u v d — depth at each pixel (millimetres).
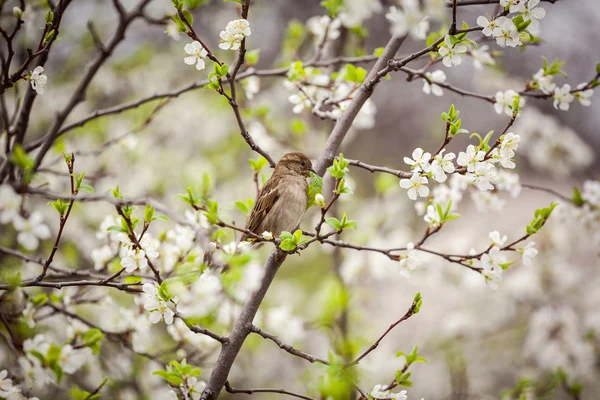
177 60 16062
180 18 6465
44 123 14016
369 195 20234
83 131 13734
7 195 5734
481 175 6277
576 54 17719
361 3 7070
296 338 10094
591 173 13711
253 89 9492
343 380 6605
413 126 21188
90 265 12812
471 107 20766
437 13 6355
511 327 14305
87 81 8961
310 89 9156
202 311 7320
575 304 12875
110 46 9047
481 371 14094
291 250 6730
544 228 12531
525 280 12594
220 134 15375
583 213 9383
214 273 6906
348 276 11539
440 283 13117
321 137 13961
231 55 15219
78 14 14555
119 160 13633
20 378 6750
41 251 11562
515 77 13930
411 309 6266
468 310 13383
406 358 6480
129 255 6277
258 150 7180
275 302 15383
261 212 9562
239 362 14641
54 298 8258
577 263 14141
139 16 9070
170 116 15000
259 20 17344
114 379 10664
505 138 6266
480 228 14648
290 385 14695
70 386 10117
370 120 10734
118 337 8578
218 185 15078
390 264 11727
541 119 13516
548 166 13570
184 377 6801
